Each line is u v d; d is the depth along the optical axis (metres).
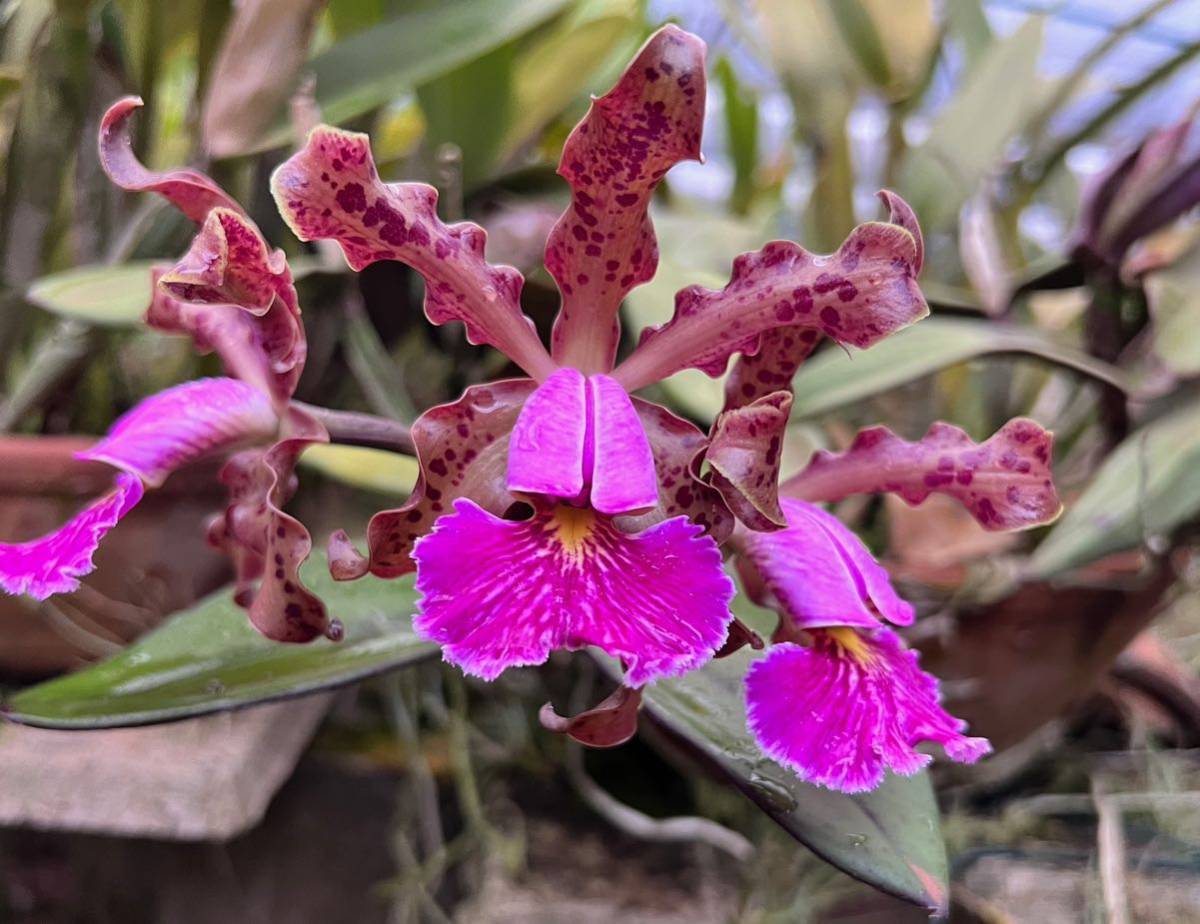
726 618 0.13
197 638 0.16
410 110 0.35
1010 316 0.28
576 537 0.13
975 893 0.23
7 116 0.26
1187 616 0.31
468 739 0.26
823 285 0.14
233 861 0.24
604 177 0.14
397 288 0.28
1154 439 0.21
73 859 0.23
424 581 0.13
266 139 0.21
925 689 0.14
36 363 0.24
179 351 0.28
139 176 0.14
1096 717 0.28
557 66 0.28
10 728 0.23
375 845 0.24
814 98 0.31
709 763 0.19
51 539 0.15
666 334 0.15
